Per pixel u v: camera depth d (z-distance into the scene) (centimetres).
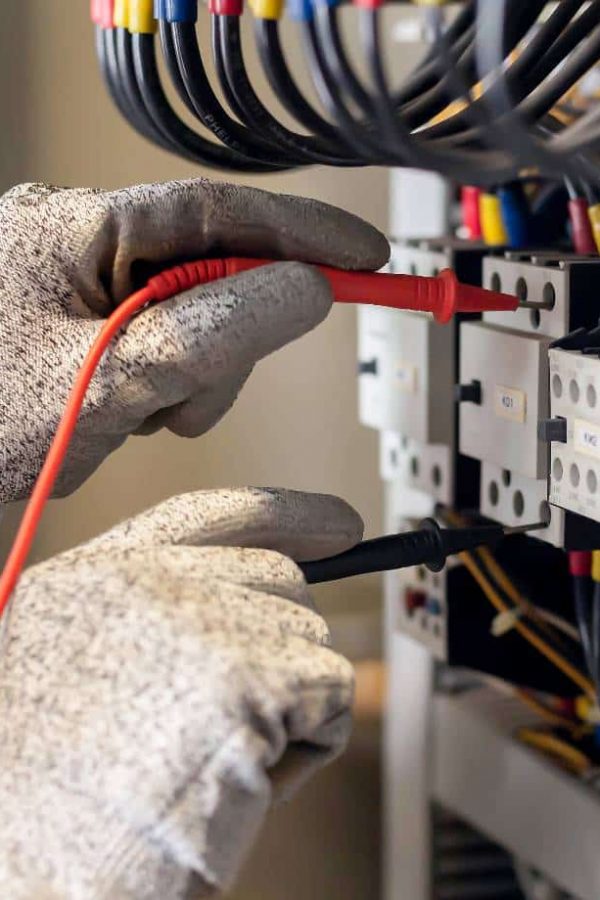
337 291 60
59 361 60
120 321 57
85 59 134
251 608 52
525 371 65
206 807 47
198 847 47
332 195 148
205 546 57
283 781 53
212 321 56
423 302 61
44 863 48
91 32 134
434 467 84
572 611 87
